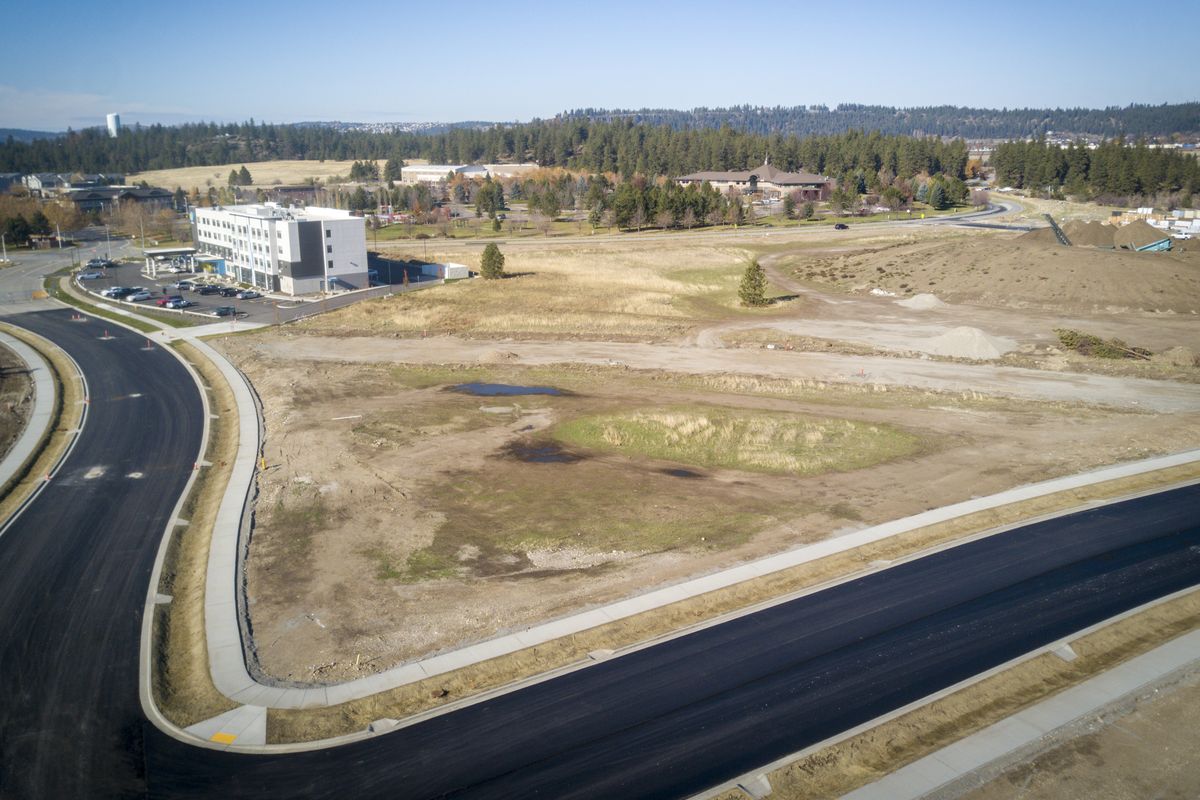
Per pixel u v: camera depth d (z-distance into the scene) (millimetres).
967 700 20328
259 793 17234
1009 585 26172
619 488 34656
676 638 23125
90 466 38656
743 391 50844
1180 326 65688
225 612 24984
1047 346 61125
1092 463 37406
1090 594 25562
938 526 30516
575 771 17812
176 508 33625
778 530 30250
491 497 33750
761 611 24578
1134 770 17984
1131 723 19578
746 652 22422
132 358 60156
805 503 32875
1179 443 40125
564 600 25266
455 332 67750
